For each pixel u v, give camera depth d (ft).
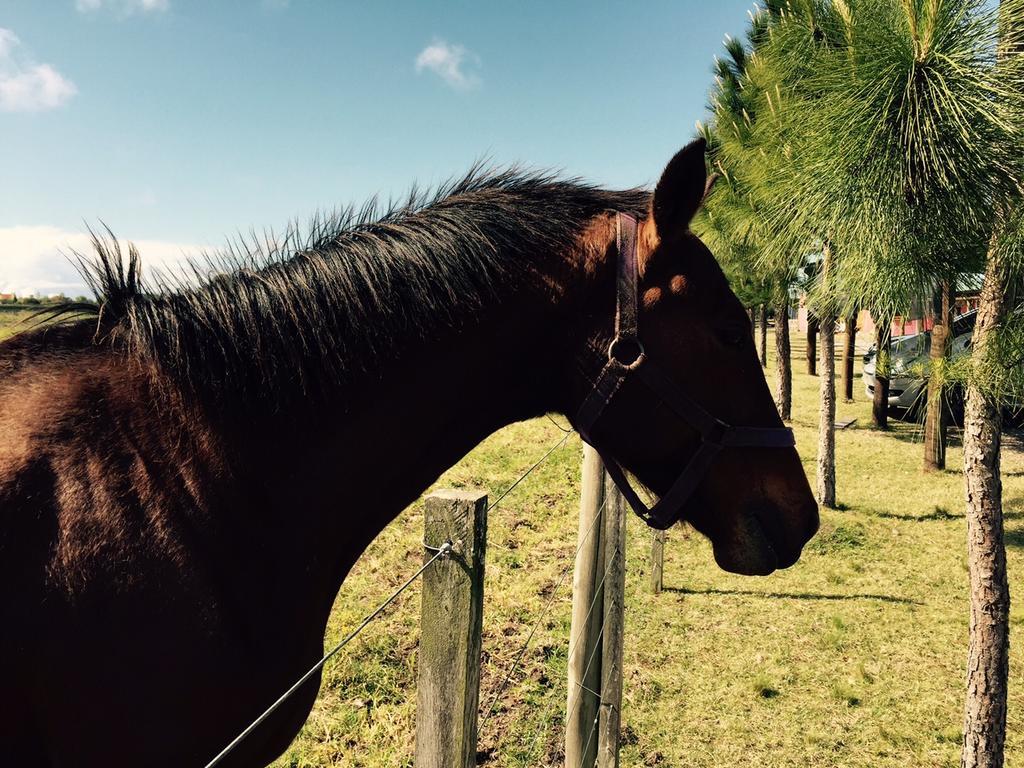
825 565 17.48
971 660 8.39
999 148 5.93
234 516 3.78
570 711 7.82
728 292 4.57
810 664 12.59
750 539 4.60
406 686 10.68
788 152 8.16
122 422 3.74
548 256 4.50
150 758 3.43
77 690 3.28
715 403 4.49
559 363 4.58
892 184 6.33
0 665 3.17
